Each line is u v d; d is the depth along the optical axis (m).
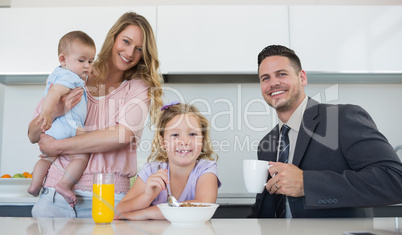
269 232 0.71
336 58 1.87
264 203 1.27
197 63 1.87
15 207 1.62
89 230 0.74
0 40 1.85
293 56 1.39
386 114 2.16
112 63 1.70
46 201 1.43
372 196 0.99
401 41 1.87
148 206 1.04
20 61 1.85
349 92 2.17
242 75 1.97
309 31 1.87
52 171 1.48
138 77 1.71
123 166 1.53
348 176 1.02
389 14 1.88
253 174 0.99
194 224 0.82
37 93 2.13
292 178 1.01
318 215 1.16
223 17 1.87
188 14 1.87
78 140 1.47
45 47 1.85
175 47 1.87
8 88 2.12
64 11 1.84
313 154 1.20
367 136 1.11
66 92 1.59
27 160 2.09
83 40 1.71
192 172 1.27
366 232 0.63
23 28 1.85
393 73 1.89
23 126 2.11
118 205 1.07
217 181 1.27
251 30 1.87
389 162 1.05
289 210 1.22
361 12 1.88
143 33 1.74
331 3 2.17
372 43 1.87
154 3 2.18
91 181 1.45
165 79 2.03
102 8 1.84
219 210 1.78
